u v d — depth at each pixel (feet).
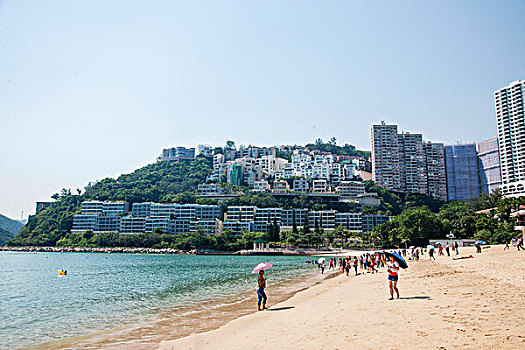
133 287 173.06
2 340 73.46
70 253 629.10
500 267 131.54
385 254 83.35
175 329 76.07
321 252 558.15
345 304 85.05
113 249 645.92
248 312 92.94
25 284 194.39
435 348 41.47
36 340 72.74
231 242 610.65
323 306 87.61
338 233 604.08
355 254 521.65
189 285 175.83
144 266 344.90
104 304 120.57
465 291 82.53
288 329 62.69
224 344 56.49
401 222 516.32
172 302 119.65
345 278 174.60
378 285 124.26
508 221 448.24
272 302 108.58
